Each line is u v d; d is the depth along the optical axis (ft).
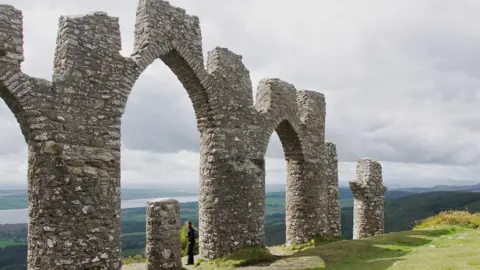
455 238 73.00
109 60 49.55
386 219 234.79
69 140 45.14
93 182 46.29
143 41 54.85
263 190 68.03
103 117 48.26
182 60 59.47
